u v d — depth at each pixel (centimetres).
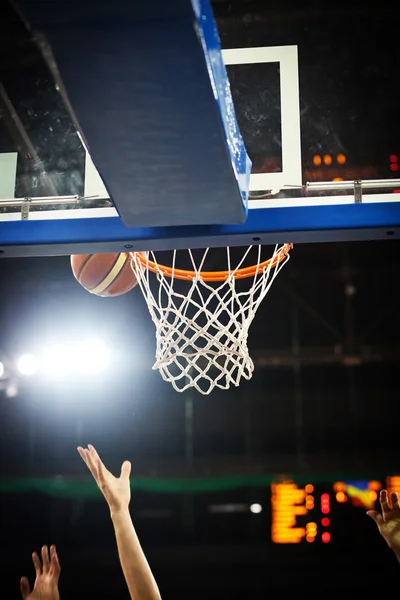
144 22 129
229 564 672
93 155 165
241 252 501
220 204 188
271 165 209
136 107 149
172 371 679
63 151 216
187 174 172
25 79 222
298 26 219
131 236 209
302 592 664
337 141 209
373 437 698
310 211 205
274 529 684
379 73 215
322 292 682
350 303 654
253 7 221
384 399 705
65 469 682
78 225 211
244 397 707
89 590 667
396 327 678
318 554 674
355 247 626
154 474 681
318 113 212
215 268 531
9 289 598
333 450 698
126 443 688
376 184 205
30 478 679
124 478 217
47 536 688
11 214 212
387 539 195
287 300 690
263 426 702
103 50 135
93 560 673
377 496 677
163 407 695
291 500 686
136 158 166
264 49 219
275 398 708
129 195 183
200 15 134
